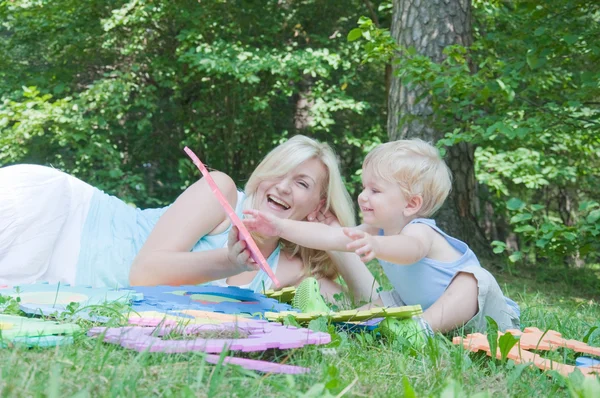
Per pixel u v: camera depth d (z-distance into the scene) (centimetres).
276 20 1376
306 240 322
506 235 1631
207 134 1425
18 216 380
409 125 851
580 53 750
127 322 262
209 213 377
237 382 193
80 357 207
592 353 288
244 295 355
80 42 1337
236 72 1188
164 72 1341
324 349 244
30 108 1196
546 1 686
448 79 661
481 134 680
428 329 299
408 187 349
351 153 1505
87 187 424
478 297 331
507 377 234
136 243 414
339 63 1280
